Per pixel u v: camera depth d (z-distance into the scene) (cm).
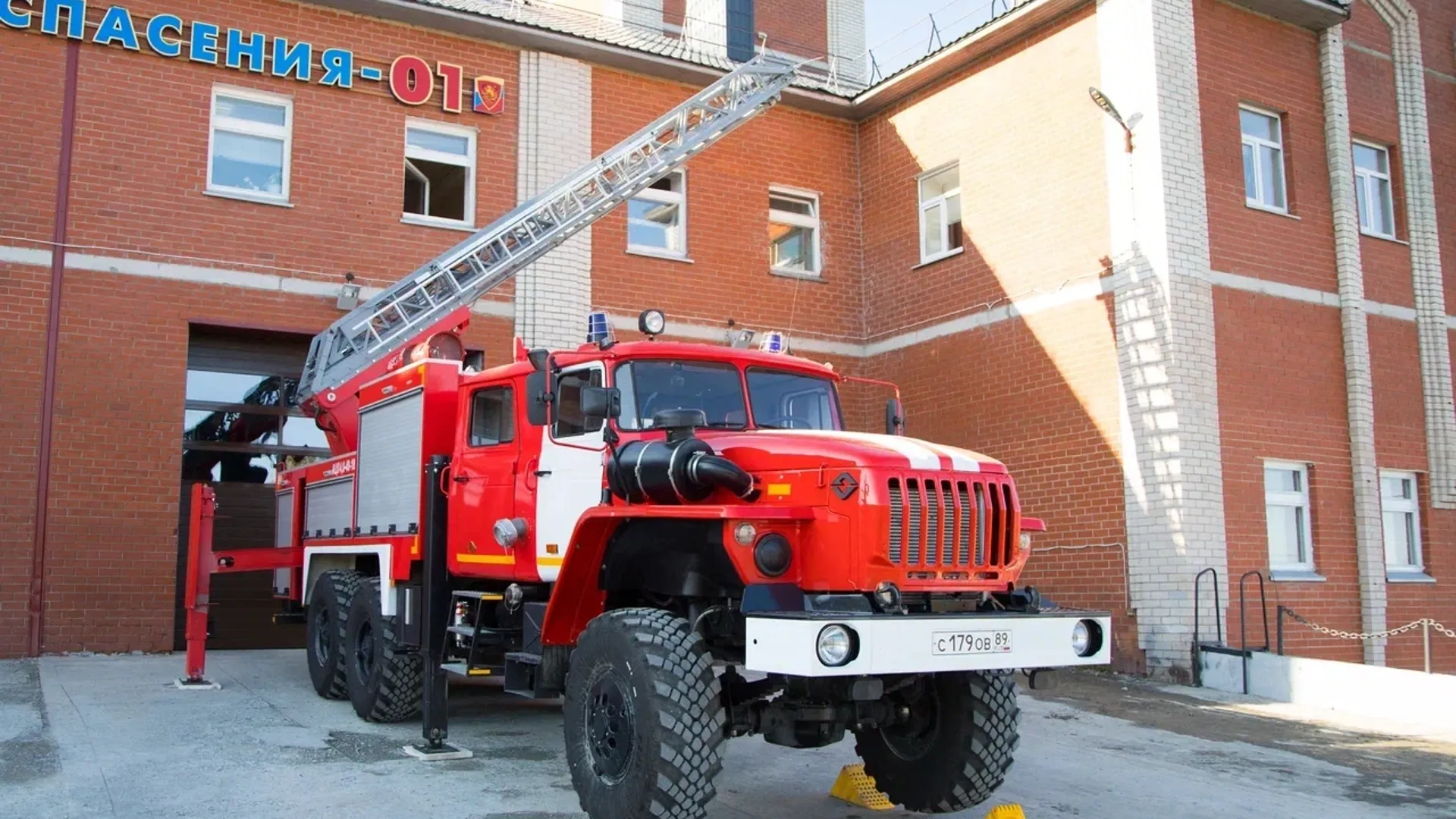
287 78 1361
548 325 1466
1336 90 1451
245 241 1320
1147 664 1231
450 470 798
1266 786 744
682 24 2280
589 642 574
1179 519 1216
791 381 734
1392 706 999
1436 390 1495
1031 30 1456
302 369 1402
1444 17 1650
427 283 1130
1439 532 1462
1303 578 1305
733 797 688
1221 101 1345
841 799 682
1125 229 1309
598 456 659
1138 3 1310
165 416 1258
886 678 589
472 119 1469
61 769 693
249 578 1366
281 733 820
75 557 1202
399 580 838
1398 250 1507
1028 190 1450
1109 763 805
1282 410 1328
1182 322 1253
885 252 1702
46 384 1204
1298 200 1402
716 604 594
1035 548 1390
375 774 701
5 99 1213
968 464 585
